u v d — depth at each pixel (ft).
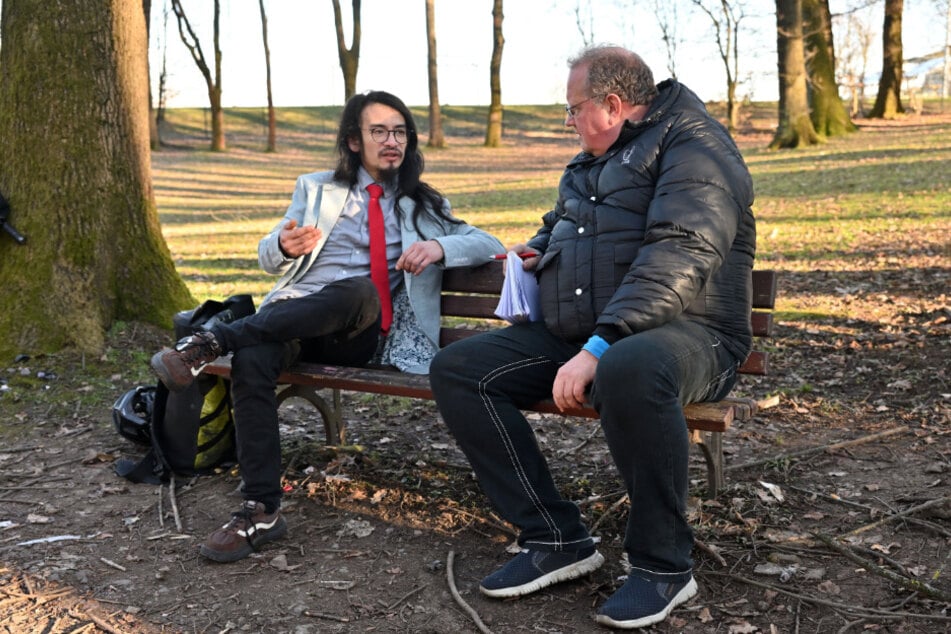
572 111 9.71
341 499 11.53
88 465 13.24
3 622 8.71
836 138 84.28
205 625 8.63
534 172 86.12
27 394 16.01
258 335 10.16
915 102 127.24
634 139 9.40
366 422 15.24
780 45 79.56
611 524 10.59
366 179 12.51
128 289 18.60
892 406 14.94
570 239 9.62
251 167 104.88
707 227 8.51
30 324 17.34
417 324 12.09
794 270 28.73
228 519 11.09
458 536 10.43
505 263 10.79
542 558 8.89
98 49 18.06
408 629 8.46
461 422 9.14
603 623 8.29
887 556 9.45
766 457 12.81
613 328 8.41
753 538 10.02
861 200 42.86
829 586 8.86
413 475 12.38
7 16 17.92
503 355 9.37
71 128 17.92
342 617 8.71
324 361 11.73
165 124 158.71
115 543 10.50
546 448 13.74
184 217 60.64
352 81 88.63
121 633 8.50
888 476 11.87
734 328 9.24
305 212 12.40
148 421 13.26
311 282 12.22
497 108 124.98
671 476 8.10
